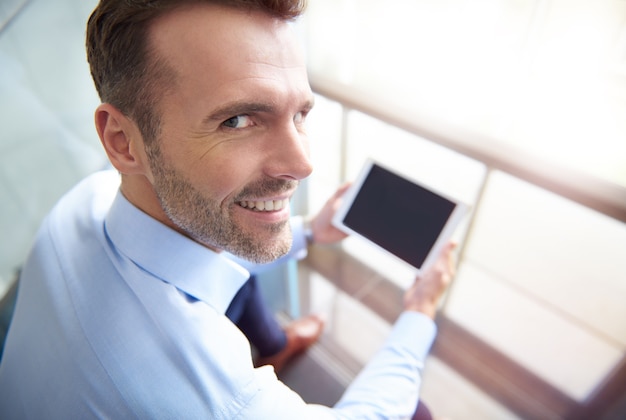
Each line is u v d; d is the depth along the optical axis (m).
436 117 0.88
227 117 0.43
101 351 0.49
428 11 0.80
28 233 1.26
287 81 0.43
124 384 0.46
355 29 0.92
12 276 1.21
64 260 0.59
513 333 1.21
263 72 0.41
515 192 0.96
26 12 1.03
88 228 0.62
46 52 1.07
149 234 0.54
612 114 0.69
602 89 0.69
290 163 0.47
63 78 1.12
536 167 0.76
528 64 0.75
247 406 0.48
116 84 0.44
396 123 0.92
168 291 0.52
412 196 0.85
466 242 1.10
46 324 0.55
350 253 1.50
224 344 0.52
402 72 0.91
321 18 0.95
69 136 1.21
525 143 0.83
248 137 0.45
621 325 0.98
